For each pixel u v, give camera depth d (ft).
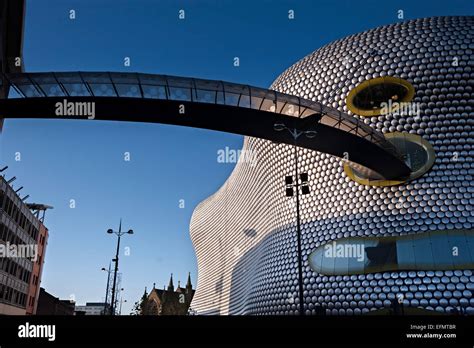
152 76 80.74
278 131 90.33
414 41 128.77
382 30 136.67
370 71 129.59
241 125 87.51
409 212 111.75
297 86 142.00
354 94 129.29
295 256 125.90
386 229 112.27
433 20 134.21
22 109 78.84
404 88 125.18
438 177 113.19
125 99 78.59
